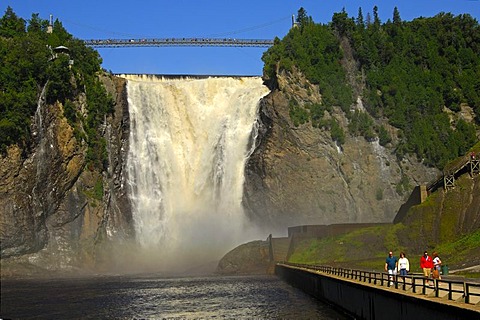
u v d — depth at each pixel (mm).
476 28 184000
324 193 156375
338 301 57438
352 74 174000
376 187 157625
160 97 170875
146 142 165500
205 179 166875
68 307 69562
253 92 172625
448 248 83562
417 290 41406
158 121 168875
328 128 162125
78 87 149875
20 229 130750
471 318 29000
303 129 161125
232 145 167375
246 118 170000
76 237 140875
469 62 178125
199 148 170250
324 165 158750
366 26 188875
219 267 117312
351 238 98875
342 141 160625
